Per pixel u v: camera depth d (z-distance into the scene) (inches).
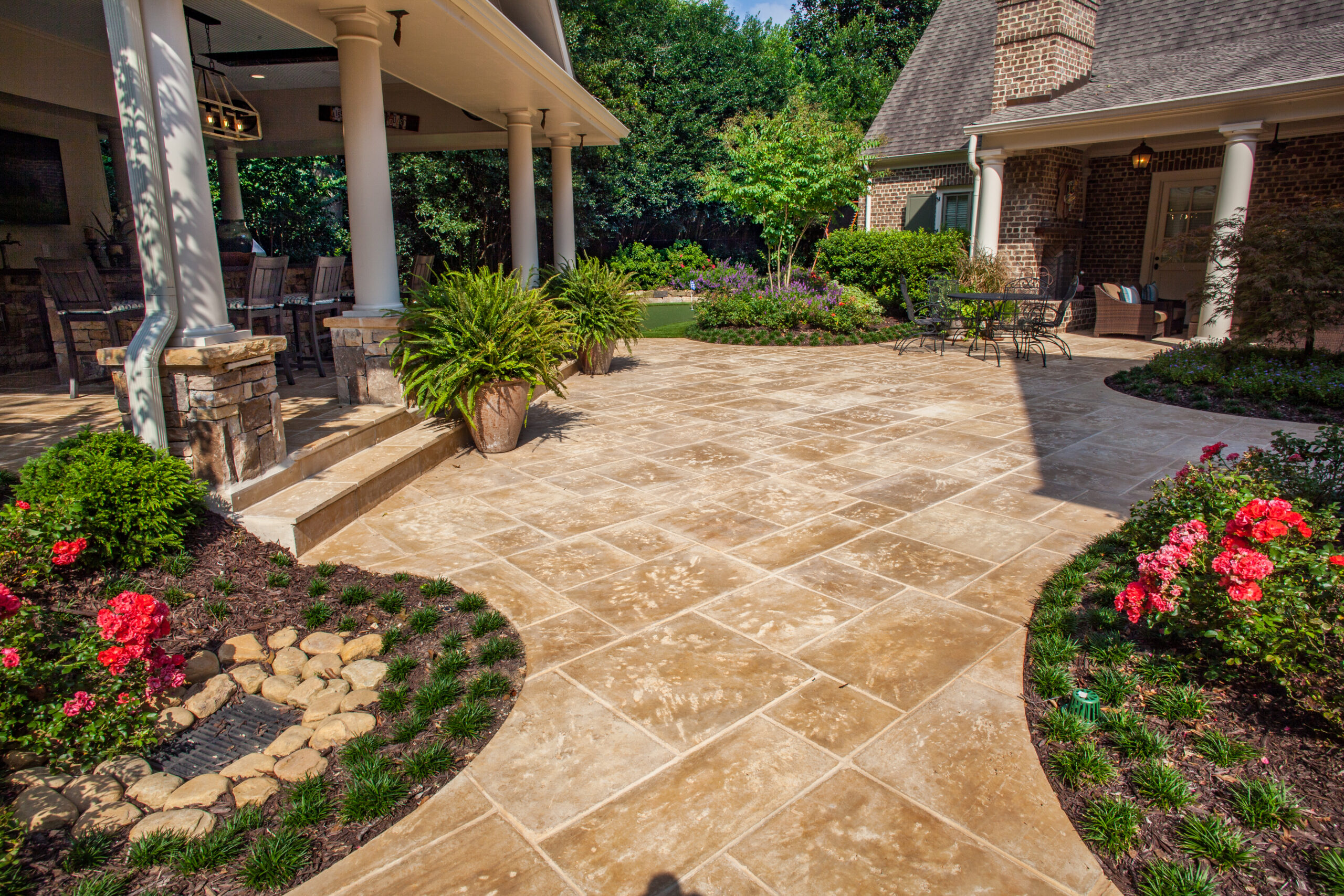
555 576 140.3
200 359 135.4
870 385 327.0
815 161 510.0
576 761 90.5
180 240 138.6
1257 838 77.2
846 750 92.0
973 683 105.9
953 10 656.4
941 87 601.9
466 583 136.9
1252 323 307.1
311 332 272.8
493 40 235.8
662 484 193.2
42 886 73.9
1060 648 111.5
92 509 119.4
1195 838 76.6
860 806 82.8
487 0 215.5
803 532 161.6
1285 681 93.7
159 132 135.1
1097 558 143.3
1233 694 99.4
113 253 281.6
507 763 90.4
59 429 172.1
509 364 209.8
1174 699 97.5
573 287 344.5
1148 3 509.0
